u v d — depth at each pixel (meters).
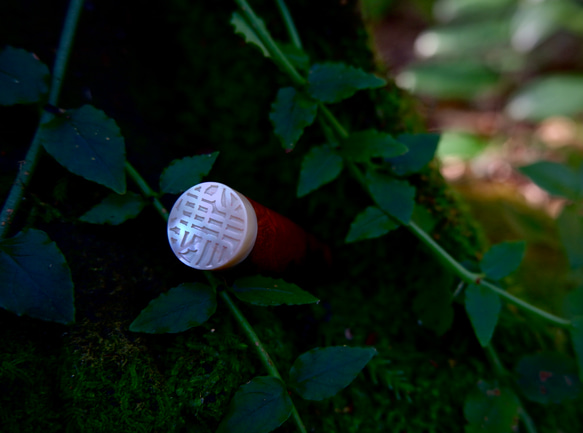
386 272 0.19
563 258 0.25
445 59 0.46
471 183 0.34
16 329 0.13
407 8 0.51
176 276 0.15
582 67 0.42
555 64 0.43
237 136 0.19
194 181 0.14
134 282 0.14
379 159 0.17
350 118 0.19
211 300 0.13
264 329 0.15
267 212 0.13
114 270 0.14
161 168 0.17
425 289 0.17
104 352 0.13
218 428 0.12
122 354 0.13
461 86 0.42
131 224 0.15
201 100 0.20
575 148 0.37
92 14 0.18
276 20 0.19
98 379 0.13
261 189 0.19
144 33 0.20
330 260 0.18
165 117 0.19
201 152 0.19
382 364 0.17
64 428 0.12
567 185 0.19
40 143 0.13
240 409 0.12
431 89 0.42
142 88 0.19
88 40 0.18
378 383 0.17
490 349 0.16
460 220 0.20
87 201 0.15
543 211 0.30
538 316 0.16
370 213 0.15
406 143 0.16
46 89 0.14
